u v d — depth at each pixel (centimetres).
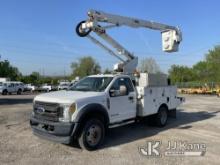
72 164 586
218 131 952
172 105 1081
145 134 889
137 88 903
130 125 1048
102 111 723
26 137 822
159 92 995
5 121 1102
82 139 677
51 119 675
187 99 2700
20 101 2164
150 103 937
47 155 647
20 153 659
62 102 664
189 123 1122
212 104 2039
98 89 779
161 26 1150
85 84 831
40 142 765
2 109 1527
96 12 960
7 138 807
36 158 623
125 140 804
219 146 747
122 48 1050
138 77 955
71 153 667
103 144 755
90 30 963
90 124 689
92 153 671
